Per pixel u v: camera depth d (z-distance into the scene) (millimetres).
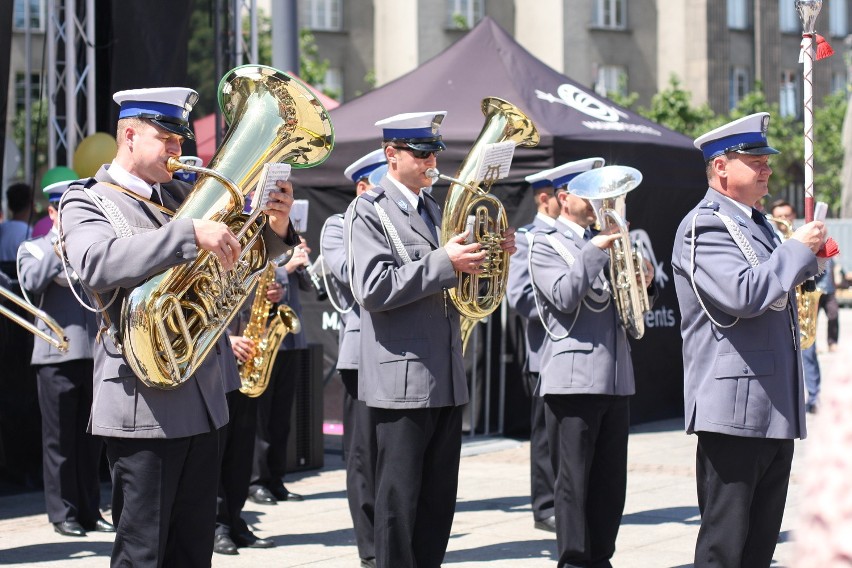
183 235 3135
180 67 9242
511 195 8953
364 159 6266
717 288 3846
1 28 7105
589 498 5008
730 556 3930
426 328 4211
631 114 10203
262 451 7016
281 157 3408
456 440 4379
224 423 3588
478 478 7844
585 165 5352
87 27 8656
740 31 33000
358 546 5293
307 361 8227
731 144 4039
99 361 3479
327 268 6066
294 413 8125
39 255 6035
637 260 5004
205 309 3334
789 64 33969
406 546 4184
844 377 791
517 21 30891
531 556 5590
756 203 4547
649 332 10156
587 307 5051
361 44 30125
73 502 6168
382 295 4074
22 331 7371
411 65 29359
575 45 30484
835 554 755
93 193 3406
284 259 5867
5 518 6629
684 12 31812
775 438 3889
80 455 6207
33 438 7508
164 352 3240
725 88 32156
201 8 9859
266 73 3330
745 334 3906
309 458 8250
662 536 5992
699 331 4023
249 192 3406
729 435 3906
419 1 29250
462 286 4254
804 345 5438
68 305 6137
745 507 3926
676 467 8141
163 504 3414
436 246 4344
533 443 6266
